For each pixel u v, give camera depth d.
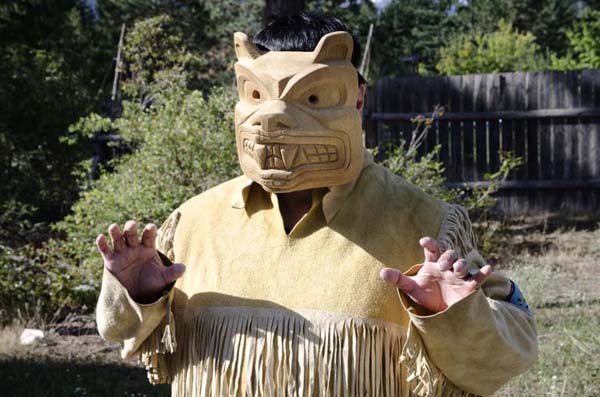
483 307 2.02
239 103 2.27
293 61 2.19
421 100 13.60
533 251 10.68
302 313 2.16
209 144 7.88
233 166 7.88
